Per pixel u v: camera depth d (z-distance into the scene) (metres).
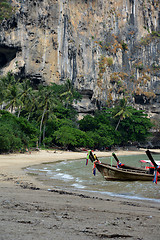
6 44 95.81
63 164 29.20
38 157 39.06
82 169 23.14
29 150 47.91
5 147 39.56
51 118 62.06
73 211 5.38
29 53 98.56
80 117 102.12
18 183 11.81
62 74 102.06
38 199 7.00
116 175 14.67
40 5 103.00
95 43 121.81
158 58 145.75
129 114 85.81
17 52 98.00
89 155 14.47
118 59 131.38
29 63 97.75
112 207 6.56
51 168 23.33
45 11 103.25
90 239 3.16
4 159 31.59
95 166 14.57
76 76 110.12
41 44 100.81
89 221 4.36
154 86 137.75
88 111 105.62
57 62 101.81
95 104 114.12
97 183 13.84
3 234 3.09
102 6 133.62
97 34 126.62
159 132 110.31
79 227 3.81
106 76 122.19
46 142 60.31
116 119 88.69
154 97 133.38
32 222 3.90
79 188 11.74
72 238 3.15
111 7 139.25
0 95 66.25
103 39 128.50
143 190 11.65
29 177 15.23
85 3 125.38
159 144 113.19
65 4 108.00
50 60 101.38
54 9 104.69
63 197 7.92
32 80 98.12
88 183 13.78
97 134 69.94
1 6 100.06
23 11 99.56
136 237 3.44
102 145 71.62
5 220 3.95
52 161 33.62
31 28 100.81
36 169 21.56
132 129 85.94
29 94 61.97
